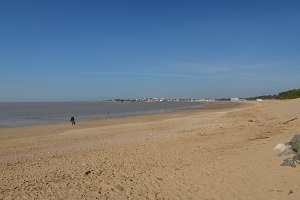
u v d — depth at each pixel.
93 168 13.38
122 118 49.06
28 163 15.46
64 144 22.09
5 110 93.94
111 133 27.52
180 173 11.52
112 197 9.42
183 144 18.33
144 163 13.88
